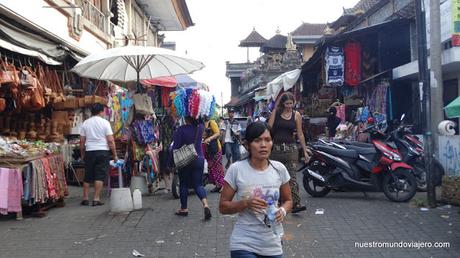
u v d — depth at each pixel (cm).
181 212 706
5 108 826
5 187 686
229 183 316
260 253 305
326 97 1662
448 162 906
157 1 2033
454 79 1080
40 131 999
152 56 929
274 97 1678
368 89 1319
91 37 1334
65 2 1093
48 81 939
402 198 768
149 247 544
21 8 848
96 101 1060
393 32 1254
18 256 518
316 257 493
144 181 920
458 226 600
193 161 680
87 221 680
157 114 1338
